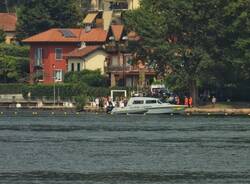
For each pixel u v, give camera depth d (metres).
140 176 196.50
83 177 195.38
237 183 189.50
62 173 199.88
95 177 195.38
